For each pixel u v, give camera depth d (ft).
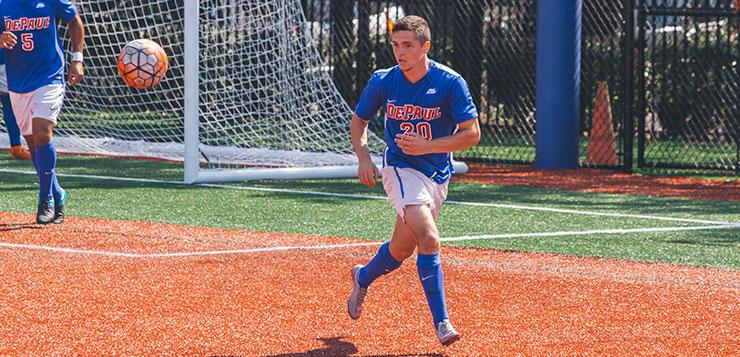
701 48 207.10
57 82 105.60
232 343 64.49
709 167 167.12
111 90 202.18
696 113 205.16
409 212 64.44
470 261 91.35
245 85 187.21
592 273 86.84
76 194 130.52
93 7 194.49
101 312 71.41
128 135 185.57
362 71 223.71
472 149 197.88
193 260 89.86
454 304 75.41
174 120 192.85
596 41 210.59
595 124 179.83
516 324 69.97
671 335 67.56
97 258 90.07
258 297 76.59
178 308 72.90
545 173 164.45
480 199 132.46
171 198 128.57
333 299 76.38
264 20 172.14
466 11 221.46
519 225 111.86
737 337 67.26
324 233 105.29
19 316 69.97
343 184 145.28
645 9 167.32
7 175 147.33
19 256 90.22
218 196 131.23
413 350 63.57
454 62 221.46
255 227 108.17
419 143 63.05
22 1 102.17
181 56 197.06
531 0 217.36
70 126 187.01
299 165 164.04
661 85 204.74
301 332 67.26
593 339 66.39
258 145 172.55
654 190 144.56
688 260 92.99
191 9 141.90
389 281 82.07
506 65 216.95
